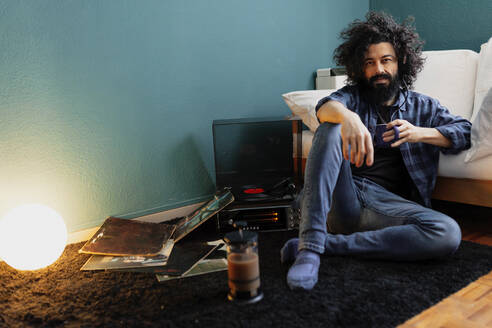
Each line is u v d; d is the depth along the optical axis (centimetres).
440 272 128
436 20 255
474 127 147
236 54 216
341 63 163
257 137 186
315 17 252
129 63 182
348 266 133
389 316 104
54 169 168
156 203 197
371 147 122
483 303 111
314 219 123
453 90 211
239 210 174
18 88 156
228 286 124
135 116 186
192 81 202
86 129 174
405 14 269
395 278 125
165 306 114
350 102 151
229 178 187
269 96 233
